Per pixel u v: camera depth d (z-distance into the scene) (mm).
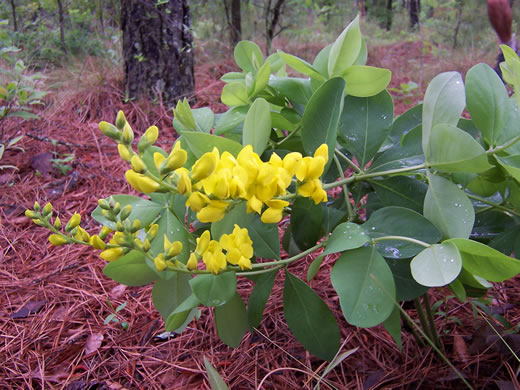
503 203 395
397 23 3686
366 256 321
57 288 599
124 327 518
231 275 344
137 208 350
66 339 509
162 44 1210
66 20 1715
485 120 341
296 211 371
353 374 432
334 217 396
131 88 1240
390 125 379
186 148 382
